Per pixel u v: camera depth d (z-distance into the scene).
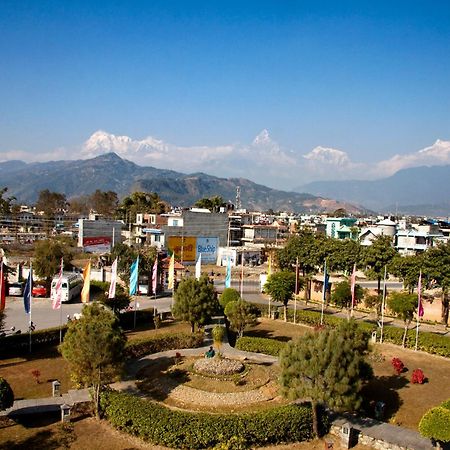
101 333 25.69
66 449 22.80
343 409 24.67
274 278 51.06
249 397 28.09
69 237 117.62
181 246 99.25
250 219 139.50
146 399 27.83
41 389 29.22
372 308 56.91
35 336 37.78
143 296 62.19
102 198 188.88
